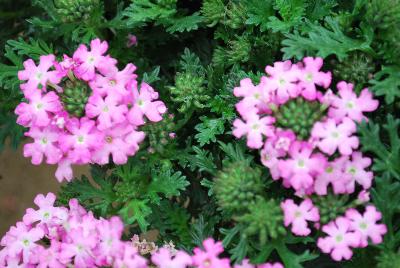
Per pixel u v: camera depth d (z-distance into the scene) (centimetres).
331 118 49
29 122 52
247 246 50
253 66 57
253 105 50
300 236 50
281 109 49
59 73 52
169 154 55
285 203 49
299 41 51
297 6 54
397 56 51
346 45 51
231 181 49
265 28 55
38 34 62
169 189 53
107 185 55
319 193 48
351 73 52
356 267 52
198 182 58
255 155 54
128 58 60
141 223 53
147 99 52
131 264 49
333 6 54
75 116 51
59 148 51
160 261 49
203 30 61
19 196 81
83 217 52
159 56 62
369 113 53
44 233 54
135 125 51
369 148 49
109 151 51
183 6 62
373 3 50
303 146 48
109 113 50
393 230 51
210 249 49
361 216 48
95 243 51
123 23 57
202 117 55
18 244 53
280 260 54
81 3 56
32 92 51
